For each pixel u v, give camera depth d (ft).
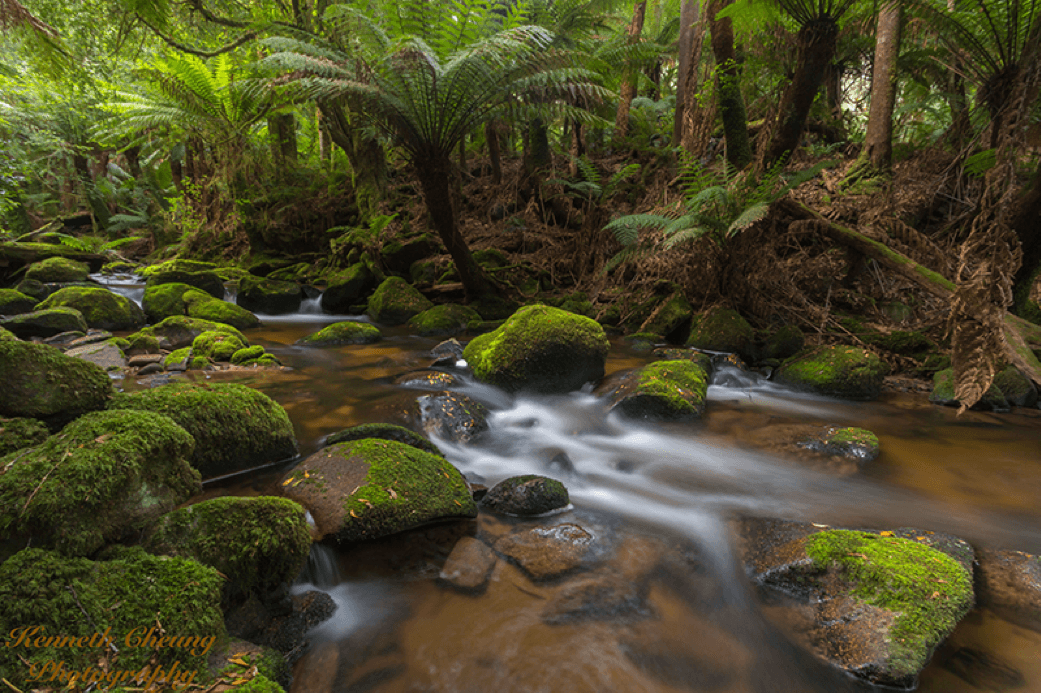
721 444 12.37
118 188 65.67
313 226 36.19
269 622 6.17
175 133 41.68
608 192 27.66
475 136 43.19
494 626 6.50
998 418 14.03
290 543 6.29
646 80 35.45
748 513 9.26
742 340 20.04
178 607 5.08
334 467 8.68
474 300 26.81
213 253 38.47
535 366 15.11
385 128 21.40
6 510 5.31
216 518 6.31
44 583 4.77
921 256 20.22
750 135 31.91
